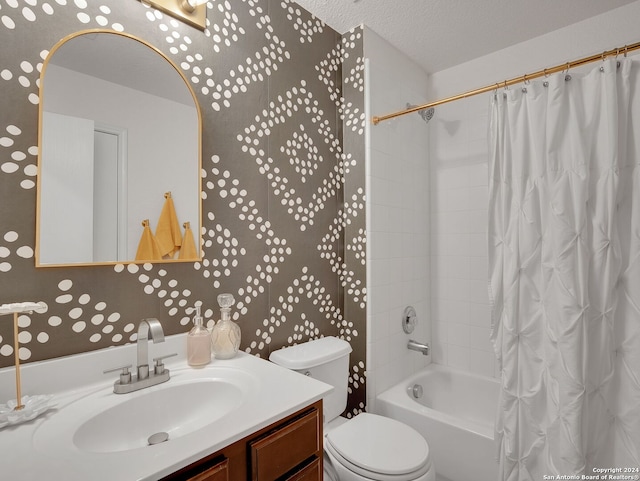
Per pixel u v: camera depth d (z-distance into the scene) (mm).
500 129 1513
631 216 1257
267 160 1562
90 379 991
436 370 2303
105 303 1056
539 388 1370
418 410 1729
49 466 625
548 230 1383
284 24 1672
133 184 1108
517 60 2109
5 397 856
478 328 2225
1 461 640
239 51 1462
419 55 2240
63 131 973
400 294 2111
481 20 1895
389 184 2041
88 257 1011
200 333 1175
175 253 1209
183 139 1237
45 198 938
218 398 1056
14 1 902
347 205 1971
